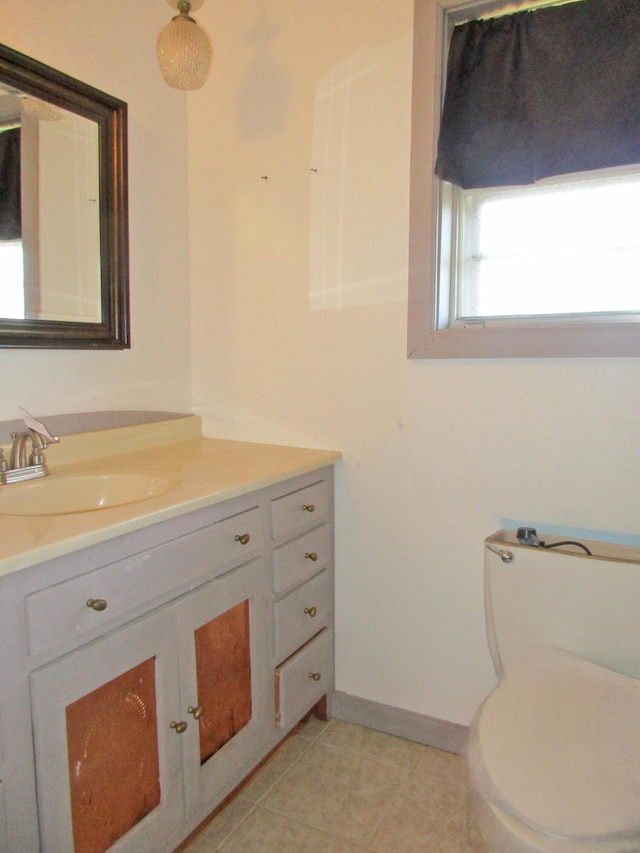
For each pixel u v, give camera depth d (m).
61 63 1.53
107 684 1.09
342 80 1.68
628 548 1.42
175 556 1.21
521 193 1.54
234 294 1.92
